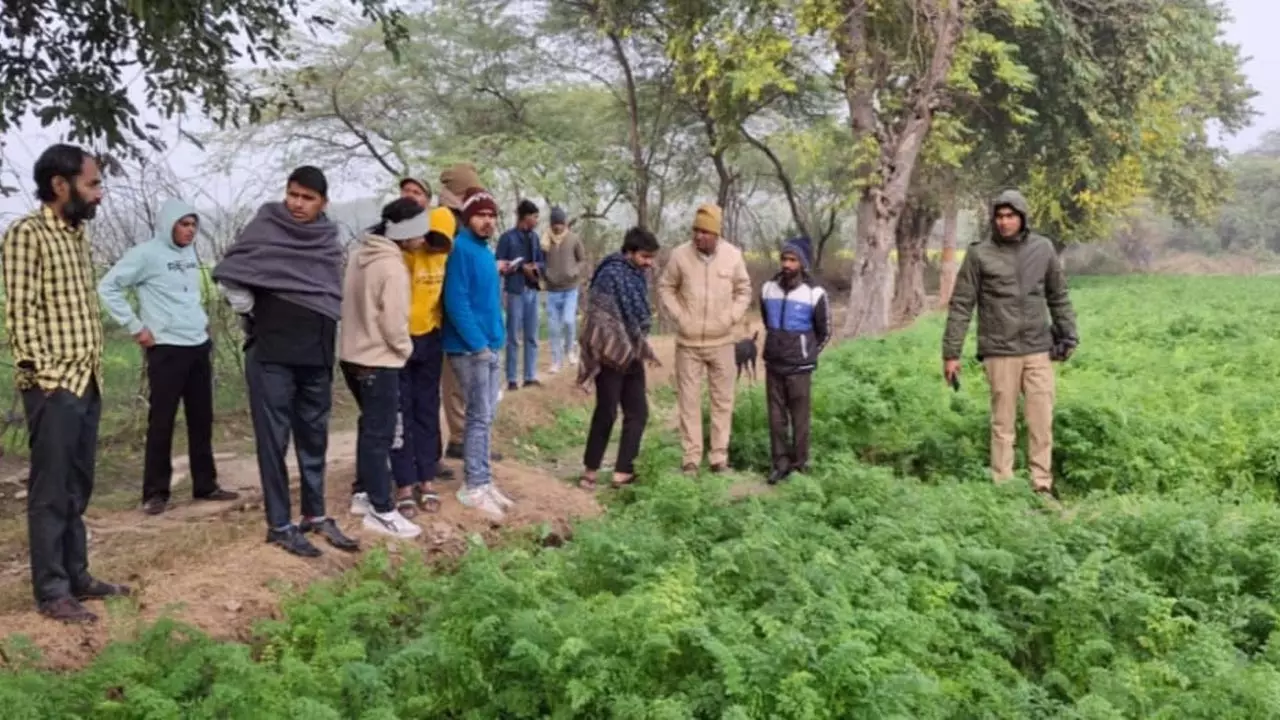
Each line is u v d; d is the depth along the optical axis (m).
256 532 7.29
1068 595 6.18
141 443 11.60
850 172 26.39
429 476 7.98
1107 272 59.81
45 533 5.57
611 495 9.05
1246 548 7.10
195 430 8.76
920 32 21.34
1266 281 40.66
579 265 15.00
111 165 10.43
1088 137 28.42
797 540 6.88
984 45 21.64
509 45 28.27
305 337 6.58
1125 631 6.09
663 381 16.12
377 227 7.29
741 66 21.48
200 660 4.98
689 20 22.72
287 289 6.50
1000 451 9.50
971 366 14.42
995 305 9.30
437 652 5.22
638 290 9.11
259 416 6.64
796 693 4.72
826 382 11.93
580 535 6.83
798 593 5.76
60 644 5.38
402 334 7.07
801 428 9.77
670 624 5.27
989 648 6.07
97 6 9.41
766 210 40.91
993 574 6.61
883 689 4.85
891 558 6.55
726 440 10.00
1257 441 10.12
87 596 5.93
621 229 32.47
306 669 4.92
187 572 6.34
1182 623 6.10
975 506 7.68
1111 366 14.55
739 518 7.48
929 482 9.91
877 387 11.71
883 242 21.14
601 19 26.62
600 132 31.41
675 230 35.50
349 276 7.16
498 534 7.80
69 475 5.64
